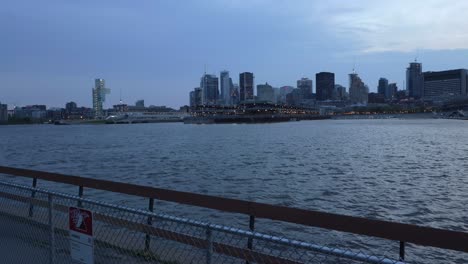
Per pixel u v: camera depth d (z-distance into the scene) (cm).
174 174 4225
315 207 2438
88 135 17200
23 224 937
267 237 420
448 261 1377
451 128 18838
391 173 4109
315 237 1588
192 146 9075
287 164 5078
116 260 700
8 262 738
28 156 7181
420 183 3403
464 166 4728
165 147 8875
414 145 8494
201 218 1877
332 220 611
